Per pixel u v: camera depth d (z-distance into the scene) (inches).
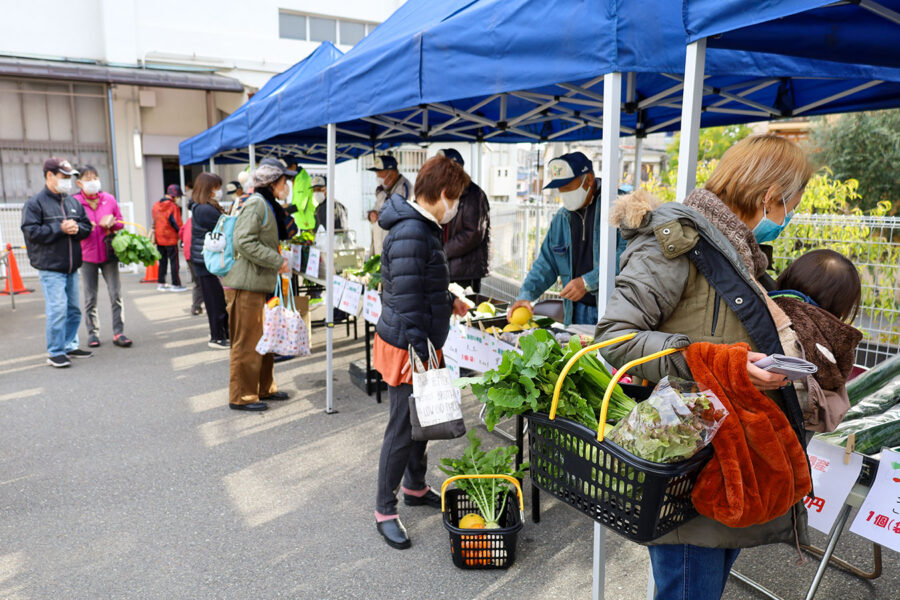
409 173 479.2
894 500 72.4
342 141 267.0
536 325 121.5
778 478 49.2
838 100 146.2
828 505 79.7
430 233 100.3
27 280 427.5
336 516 119.0
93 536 112.1
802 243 168.2
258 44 575.8
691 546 55.4
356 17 617.9
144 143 569.6
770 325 51.1
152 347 249.4
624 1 75.2
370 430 161.8
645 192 54.7
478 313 134.4
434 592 95.7
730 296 51.2
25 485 131.6
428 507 122.0
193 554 106.3
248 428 163.3
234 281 164.6
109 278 246.2
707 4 60.0
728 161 56.6
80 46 527.8
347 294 194.9
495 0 94.8
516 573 100.7
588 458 53.6
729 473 48.1
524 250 267.1
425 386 94.1
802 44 66.3
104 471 138.3
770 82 143.1
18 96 522.6
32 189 540.4
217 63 555.8
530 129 233.9
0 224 424.5
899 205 319.0
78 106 547.2
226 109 589.3
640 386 63.9
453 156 182.2
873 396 95.3
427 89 110.9
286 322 168.4
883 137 317.1
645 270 52.9
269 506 123.0
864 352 156.3
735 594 95.4
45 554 106.3
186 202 457.7
